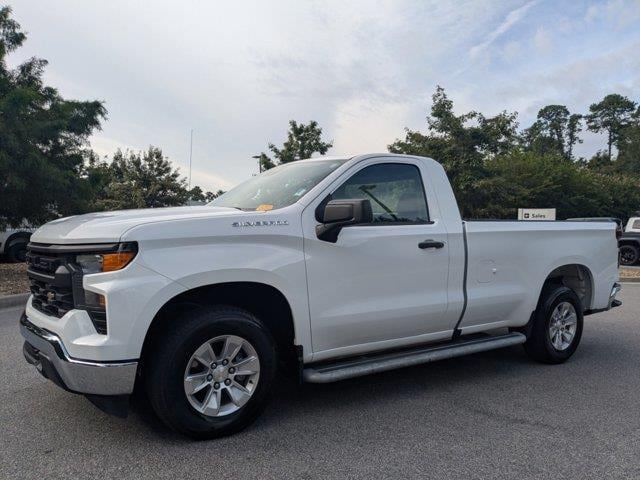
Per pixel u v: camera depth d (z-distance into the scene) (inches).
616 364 225.5
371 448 139.0
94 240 132.3
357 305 165.3
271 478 122.6
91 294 130.9
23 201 485.1
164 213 151.6
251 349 146.0
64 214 512.1
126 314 128.2
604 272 243.8
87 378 128.3
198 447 137.8
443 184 193.3
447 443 142.8
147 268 131.2
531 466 130.2
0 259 650.8
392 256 171.9
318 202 161.2
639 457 135.9
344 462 130.9
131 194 1245.7
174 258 135.0
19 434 144.6
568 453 137.6
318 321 157.6
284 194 169.3
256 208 167.3
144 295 129.8
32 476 122.0
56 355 132.0
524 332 219.3
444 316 187.0
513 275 207.0
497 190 967.0
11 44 513.7
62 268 137.3
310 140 1032.8
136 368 129.7
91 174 535.8
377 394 182.4
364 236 166.2
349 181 170.4
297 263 152.5
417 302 177.9
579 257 231.3
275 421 156.7
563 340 226.5
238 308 146.2
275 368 151.3
